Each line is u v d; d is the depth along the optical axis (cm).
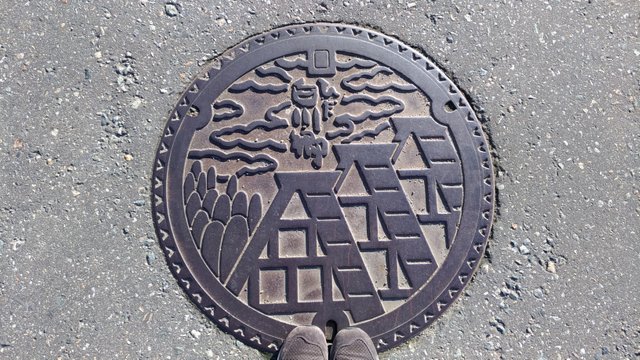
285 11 187
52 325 172
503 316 177
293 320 175
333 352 173
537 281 179
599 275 180
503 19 189
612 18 192
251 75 183
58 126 180
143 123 181
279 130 181
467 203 180
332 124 181
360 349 172
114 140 180
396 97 184
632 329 178
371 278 176
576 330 177
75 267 175
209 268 176
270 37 186
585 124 186
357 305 175
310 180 179
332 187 179
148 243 176
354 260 177
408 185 180
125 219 177
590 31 191
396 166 181
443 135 183
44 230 176
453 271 178
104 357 172
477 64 187
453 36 188
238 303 175
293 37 185
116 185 178
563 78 188
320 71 184
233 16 186
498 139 184
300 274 176
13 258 175
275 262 176
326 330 175
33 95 181
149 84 183
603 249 181
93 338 172
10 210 176
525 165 183
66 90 182
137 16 185
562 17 191
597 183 184
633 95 189
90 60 183
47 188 178
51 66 182
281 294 175
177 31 185
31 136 179
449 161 182
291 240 177
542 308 178
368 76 184
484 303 177
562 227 181
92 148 179
